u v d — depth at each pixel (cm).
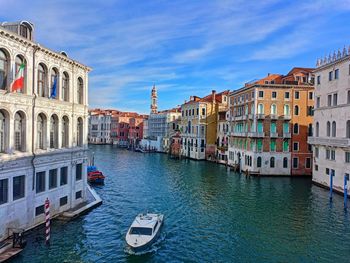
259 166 4553
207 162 6475
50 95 2086
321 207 2798
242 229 2206
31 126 1880
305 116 4591
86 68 2497
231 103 5697
